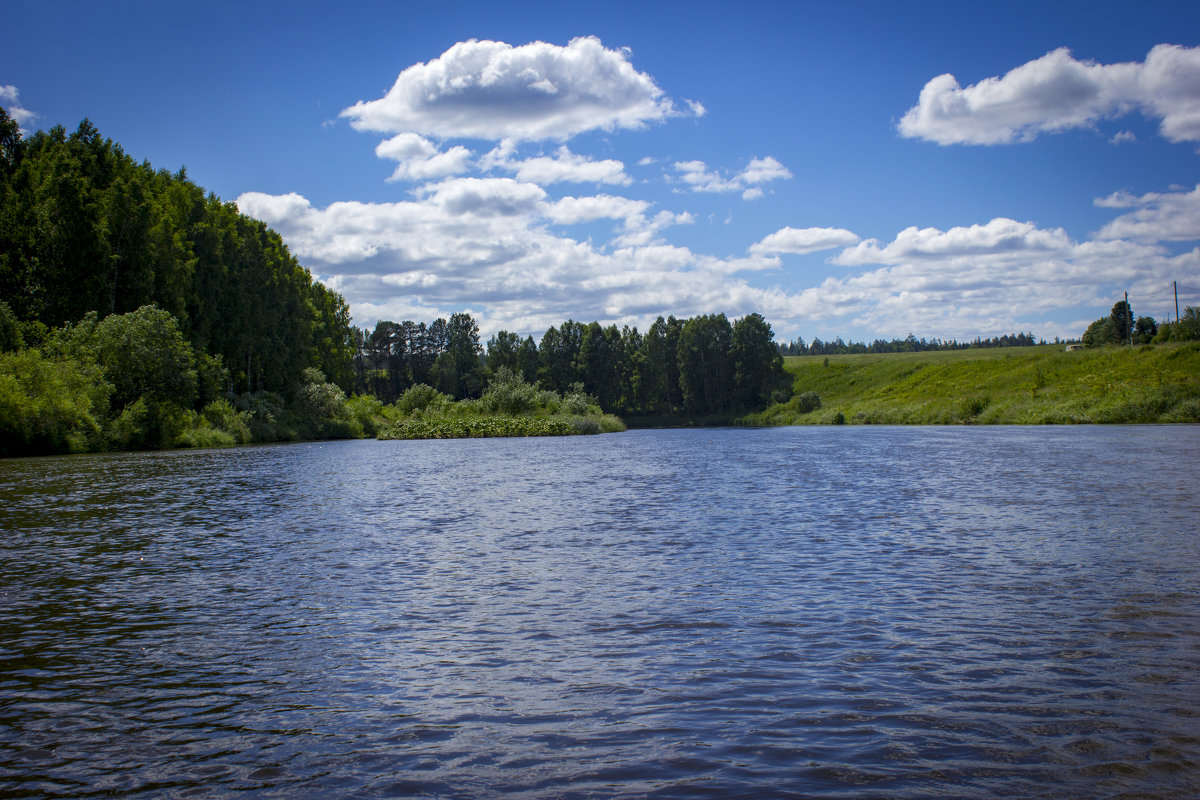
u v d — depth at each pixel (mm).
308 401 88625
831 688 7484
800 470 33906
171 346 59375
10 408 46938
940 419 93500
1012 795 5410
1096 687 7398
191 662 8602
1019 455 39281
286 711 7160
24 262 60875
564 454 50250
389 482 30594
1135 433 57812
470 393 160500
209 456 49250
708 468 35969
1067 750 6086
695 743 6297
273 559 14516
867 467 34875
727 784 5598
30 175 66812
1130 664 8031
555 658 8516
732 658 8414
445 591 11758
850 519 18875
